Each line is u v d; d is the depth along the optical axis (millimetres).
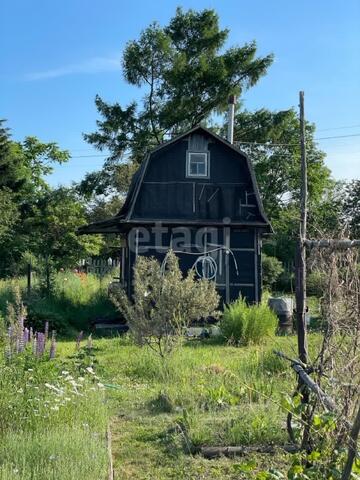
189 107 42719
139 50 42625
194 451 7438
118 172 43688
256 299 23438
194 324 20625
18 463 6141
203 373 10680
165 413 9109
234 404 8094
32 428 7207
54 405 7609
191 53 43406
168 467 6984
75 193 45594
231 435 7582
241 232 23719
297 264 6711
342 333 5809
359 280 5758
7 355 8352
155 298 13633
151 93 43406
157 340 13844
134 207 23422
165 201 23672
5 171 44469
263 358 11578
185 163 23953
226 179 24078
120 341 16781
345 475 4469
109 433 7773
